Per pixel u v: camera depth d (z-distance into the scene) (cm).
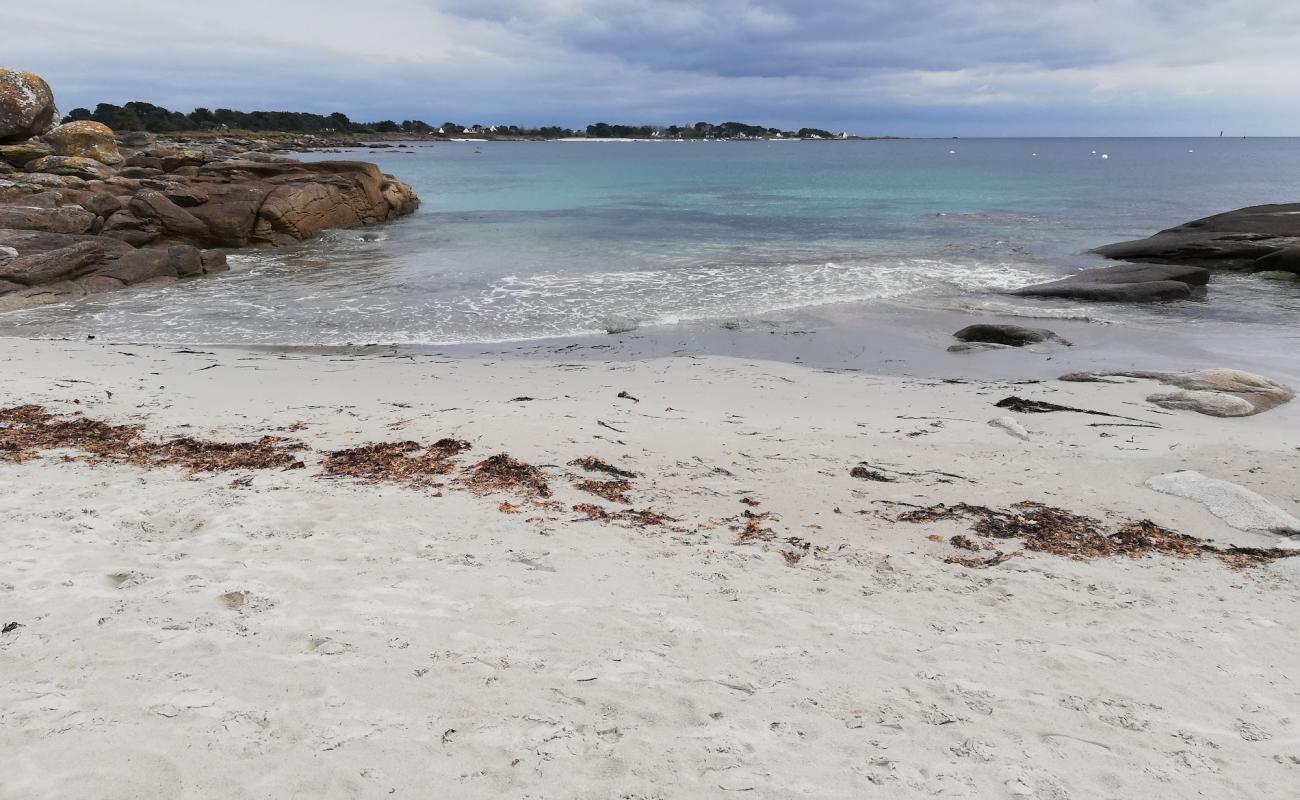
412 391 1058
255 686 369
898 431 889
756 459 788
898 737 360
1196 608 514
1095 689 410
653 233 2923
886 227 3091
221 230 2511
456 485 697
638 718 365
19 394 952
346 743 330
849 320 1552
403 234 2923
